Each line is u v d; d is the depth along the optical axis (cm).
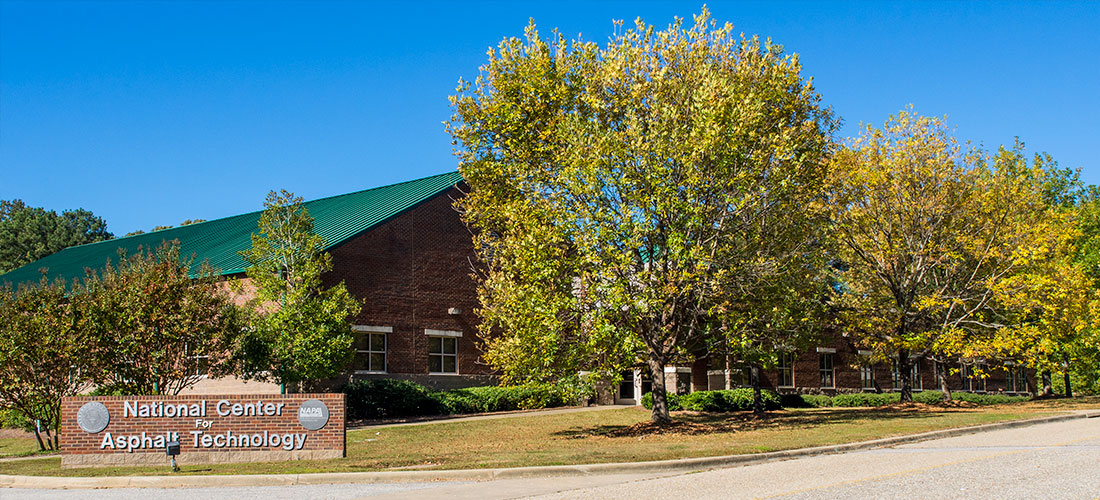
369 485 1493
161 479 1535
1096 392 5903
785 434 2253
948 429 2284
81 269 4541
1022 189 3469
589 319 2314
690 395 3547
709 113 2261
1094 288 4250
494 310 2506
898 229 3381
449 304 3700
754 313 2597
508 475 1573
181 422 1797
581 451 1927
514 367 2325
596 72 2614
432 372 3609
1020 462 1529
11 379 2311
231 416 1809
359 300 3381
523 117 2711
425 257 3653
